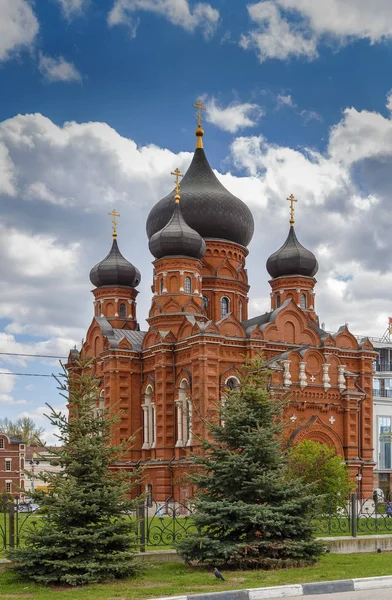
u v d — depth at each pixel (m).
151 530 31.47
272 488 23.80
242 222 68.88
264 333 56.81
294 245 68.94
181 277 61.03
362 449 58.75
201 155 70.94
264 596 18.22
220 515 22.94
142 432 59.19
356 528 28.12
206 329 53.00
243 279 69.25
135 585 20.06
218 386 53.25
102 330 64.38
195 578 20.92
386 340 94.12
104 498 21.34
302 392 56.72
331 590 19.14
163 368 56.22
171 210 68.06
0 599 18.09
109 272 72.88
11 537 23.27
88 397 22.81
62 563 20.16
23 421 126.94
